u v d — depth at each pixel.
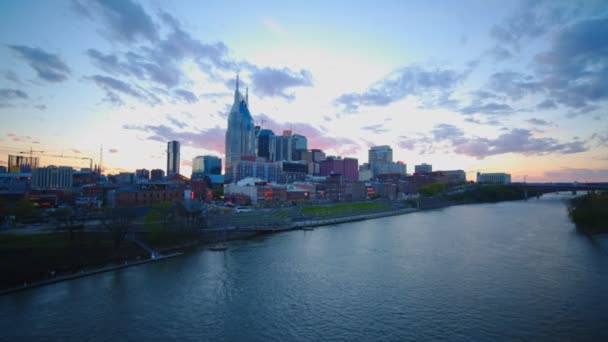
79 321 57.84
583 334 53.19
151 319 58.88
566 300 65.94
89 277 80.44
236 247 114.38
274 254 103.75
